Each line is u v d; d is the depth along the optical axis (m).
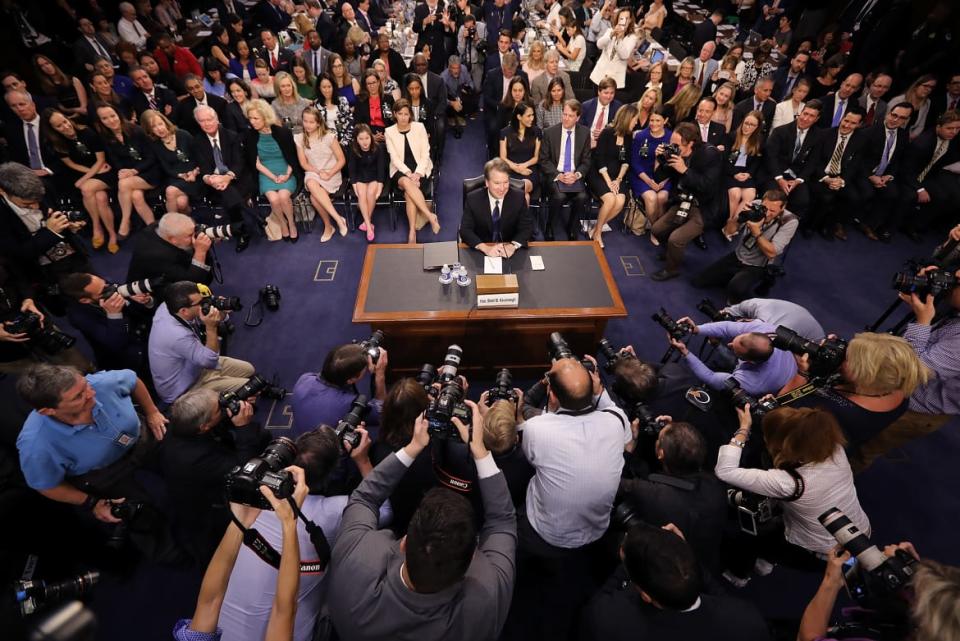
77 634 1.27
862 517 2.08
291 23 9.51
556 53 6.25
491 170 3.60
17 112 4.73
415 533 1.36
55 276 3.67
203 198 5.17
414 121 5.77
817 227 5.55
